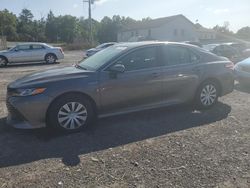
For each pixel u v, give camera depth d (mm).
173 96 6910
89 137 5695
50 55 22641
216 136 5652
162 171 4359
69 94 5844
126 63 6336
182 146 5203
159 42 6816
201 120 6590
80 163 4656
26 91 5621
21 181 4172
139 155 4887
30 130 6078
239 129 6020
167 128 6105
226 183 4035
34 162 4723
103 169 4453
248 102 8172
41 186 4035
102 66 6172
